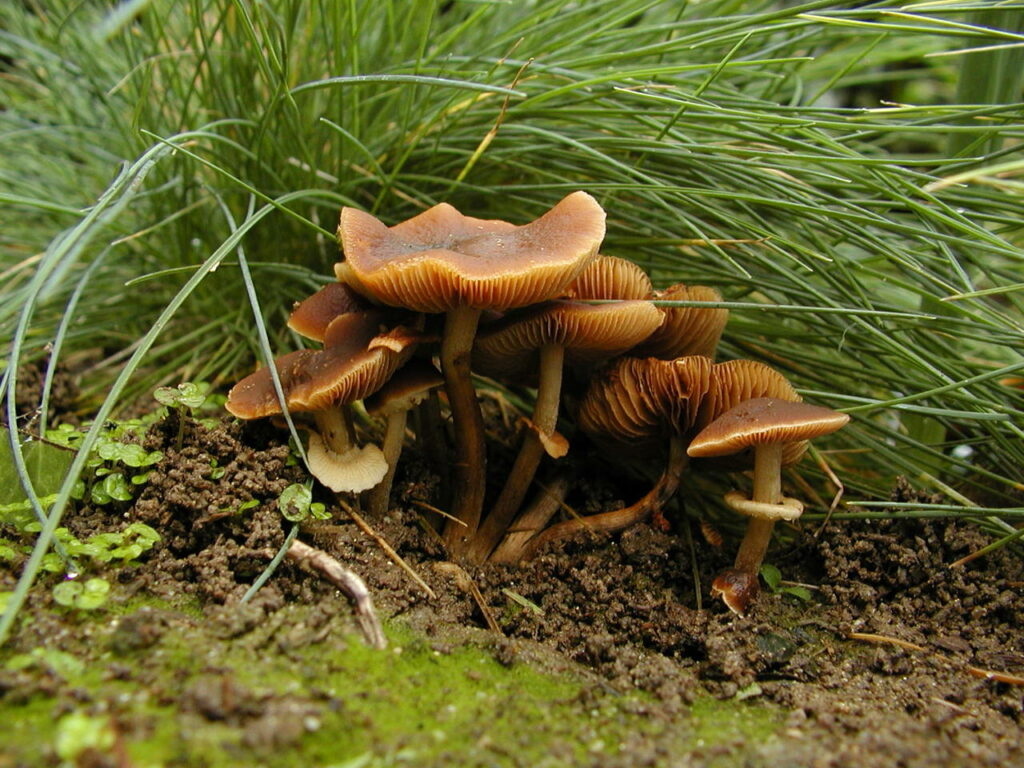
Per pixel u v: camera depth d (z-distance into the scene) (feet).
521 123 0.52
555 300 0.40
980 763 0.33
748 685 0.38
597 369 0.44
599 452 0.48
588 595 0.42
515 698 0.35
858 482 0.49
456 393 0.42
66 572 0.37
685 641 0.40
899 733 0.34
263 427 0.43
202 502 0.40
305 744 0.31
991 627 0.42
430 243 0.41
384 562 0.41
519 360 0.44
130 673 0.33
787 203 0.43
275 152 0.52
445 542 0.45
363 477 0.40
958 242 0.41
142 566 0.39
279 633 0.36
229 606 0.36
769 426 0.38
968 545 0.43
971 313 0.41
